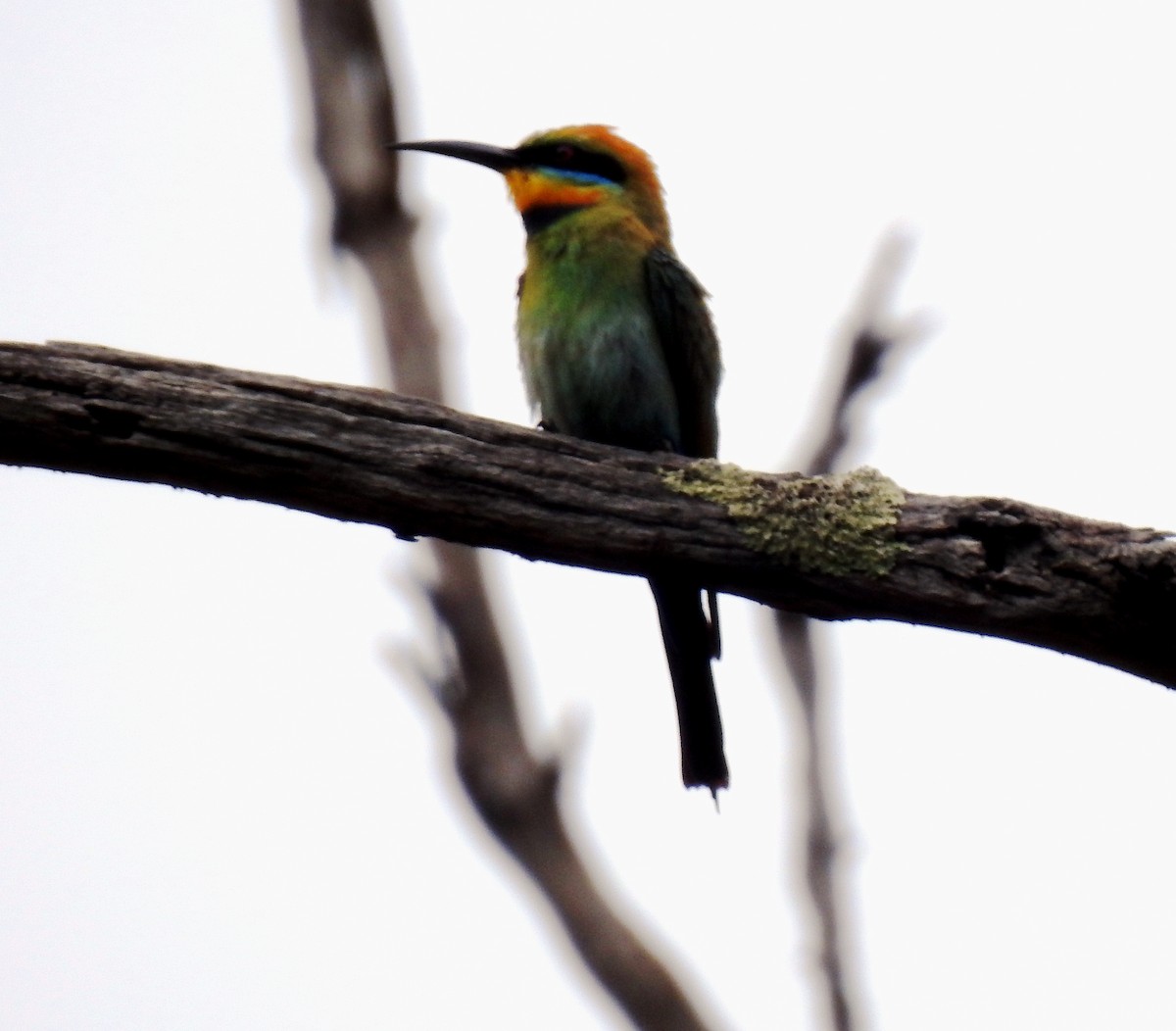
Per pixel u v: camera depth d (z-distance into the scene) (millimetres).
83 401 8094
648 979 10883
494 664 11398
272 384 8305
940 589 8305
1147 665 8273
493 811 11062
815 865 10094
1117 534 8133
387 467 8367
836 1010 9805
